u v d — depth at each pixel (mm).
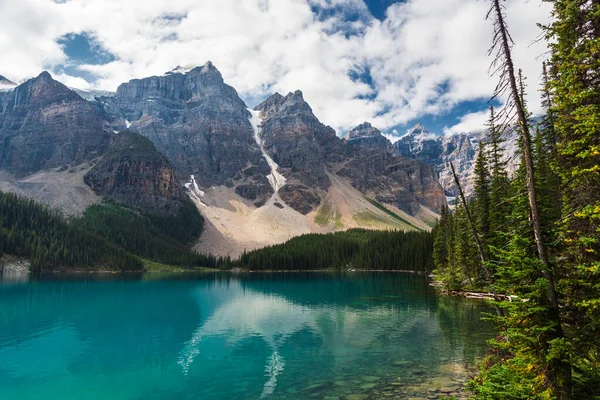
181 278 149375
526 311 12586
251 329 42812
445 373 24281
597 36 14977
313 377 25109
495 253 14641
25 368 28969
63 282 114812
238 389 23625
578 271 13289
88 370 28406
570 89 15422
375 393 21359
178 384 25047
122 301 70062
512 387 12555
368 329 40031
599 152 13320
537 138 27406
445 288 72000
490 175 55469
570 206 15859
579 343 12938
